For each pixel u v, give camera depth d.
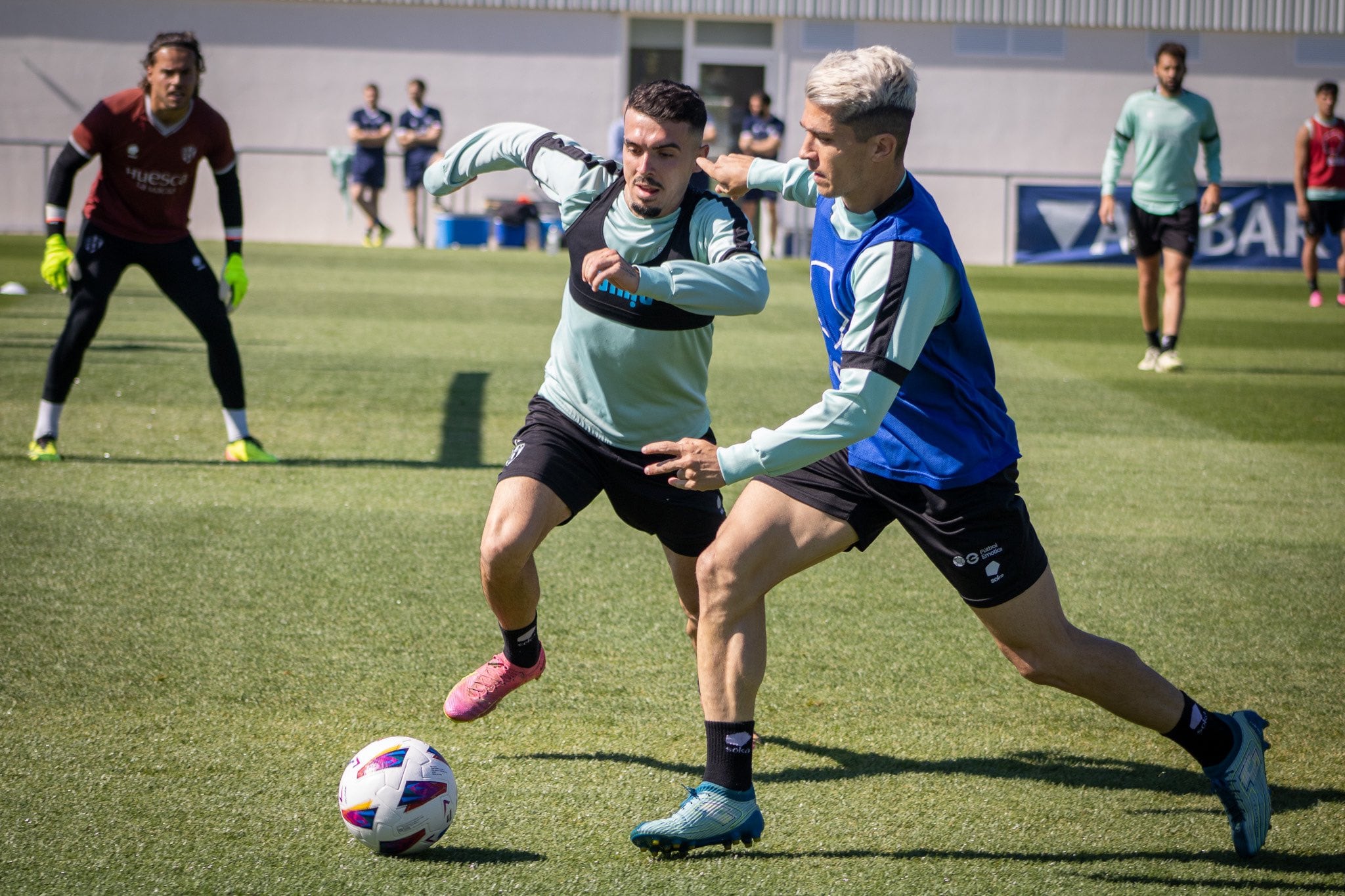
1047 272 47.97
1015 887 6.73
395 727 8.48
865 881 6.75
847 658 9.99
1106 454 17.48
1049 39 54.62
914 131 55.09
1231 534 13.80
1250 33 54.78
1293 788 8.02
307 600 10.82
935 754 8.36
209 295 15.19
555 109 54.12
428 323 27.52
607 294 7.74
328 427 17.67
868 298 6.48
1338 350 27.48
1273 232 49.59
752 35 55.06
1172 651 10.37
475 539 12.72
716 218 7.52
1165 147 23.36
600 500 14.60
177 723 8.42
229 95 53.09
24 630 9.91
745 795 6.88
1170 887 6.78
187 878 6.55
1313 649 10.45
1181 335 29.61
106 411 18.06
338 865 6.73
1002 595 6.93
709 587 7.02
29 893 6.34
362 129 47.41
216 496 13.94
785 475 7.16
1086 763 8.30
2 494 13.70
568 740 8.39
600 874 6.73
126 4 51.94
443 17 53.28
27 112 52.12
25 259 38.69
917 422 6.88
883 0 54.41
